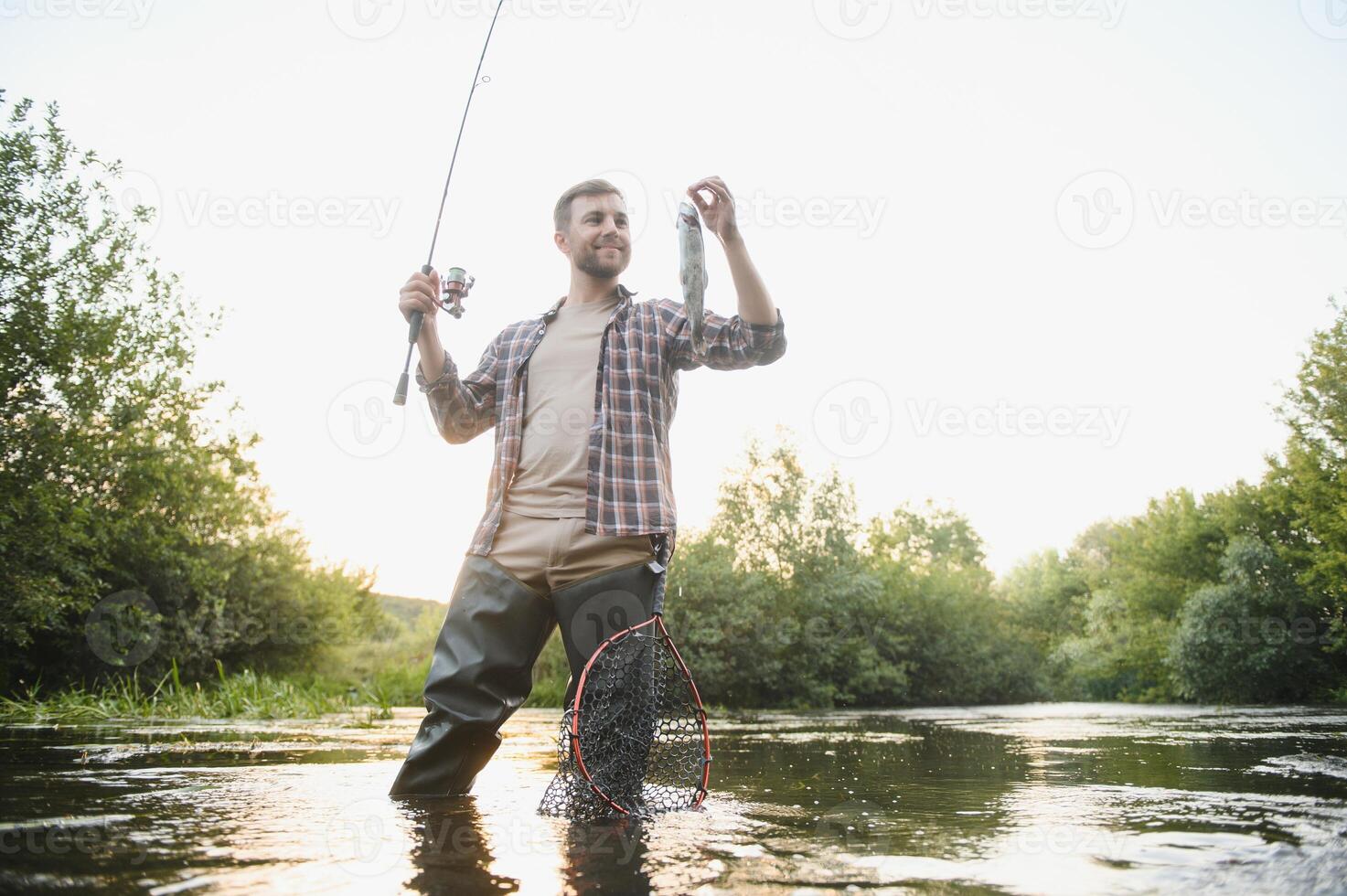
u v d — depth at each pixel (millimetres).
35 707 8539
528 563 1971
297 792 1952
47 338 10414
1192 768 2666
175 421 12562
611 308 2225
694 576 16422
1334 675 19797
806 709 15773
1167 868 1089
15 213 10148
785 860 1170
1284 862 1113
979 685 22312
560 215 2309
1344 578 19469
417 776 1924
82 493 11492
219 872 1060
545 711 12172
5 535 10195
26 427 10516
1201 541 24969
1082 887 988
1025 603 41625
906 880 1036
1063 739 4801
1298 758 3033
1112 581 30953
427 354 2164
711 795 2033
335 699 10969
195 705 8539
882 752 3779
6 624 10578
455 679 1946
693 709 1896
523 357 2201
